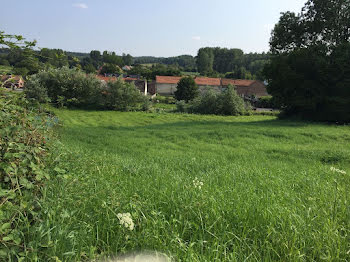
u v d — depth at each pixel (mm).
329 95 29766
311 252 2977
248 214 3551
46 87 34531
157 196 4227
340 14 30797
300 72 30656
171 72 124438
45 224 2715
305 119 32500
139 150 13539
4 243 2334
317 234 3158
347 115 28391
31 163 3156
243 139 17391
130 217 3137
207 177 6539
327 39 31234
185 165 9031
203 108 41000
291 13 33594
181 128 23219
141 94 41219
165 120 31938
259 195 4672
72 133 17953
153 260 2678
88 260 2660
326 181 6414
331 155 11836
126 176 6156
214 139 17469
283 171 8039
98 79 40375
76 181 4082
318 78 29875
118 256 2777
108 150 13078
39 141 3832
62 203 3270
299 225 3291
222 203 3926
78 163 6414
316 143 16281
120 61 169500
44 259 2453
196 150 14078
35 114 4141
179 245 2873
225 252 2777
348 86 27969
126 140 16453
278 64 31797
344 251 2926
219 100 40312
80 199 3615
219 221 3406
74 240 2684
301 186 5996
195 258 2652
